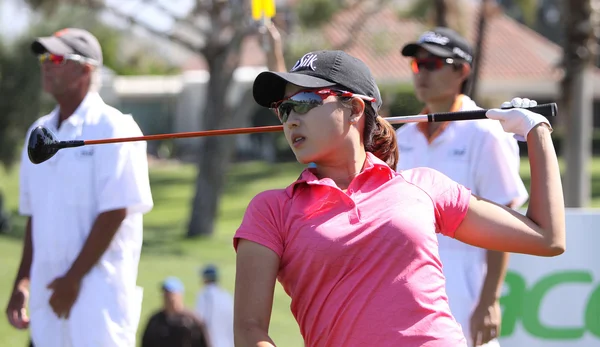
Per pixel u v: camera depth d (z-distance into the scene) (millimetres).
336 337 8836
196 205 62781
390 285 8812
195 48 60906
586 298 18188
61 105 14906
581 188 43938
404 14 59562
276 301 37031
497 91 114375
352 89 9398
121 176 14180
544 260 18078
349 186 9297
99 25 64250
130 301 14391
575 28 43344
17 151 70688
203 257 52344
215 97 62469
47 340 14391
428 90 15516
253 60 104875
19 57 67312
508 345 17984
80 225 14375
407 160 15344
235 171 99562
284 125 9516
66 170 14336
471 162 14836
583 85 43844
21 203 15586
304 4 55781
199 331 27562
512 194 14633
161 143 120375
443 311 8984
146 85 121938
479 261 15070
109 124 14320
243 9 57281
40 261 14578
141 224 14812
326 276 8883
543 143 9484
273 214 9180
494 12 77375
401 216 9016
